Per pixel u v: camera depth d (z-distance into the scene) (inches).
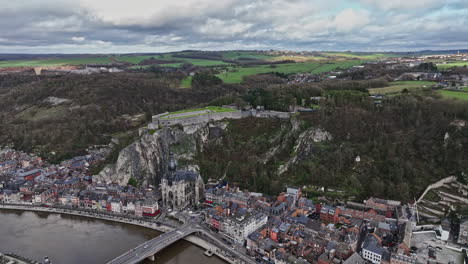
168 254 7234.3
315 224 7426.2
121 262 6510.8
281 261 6382.9
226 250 7121.1
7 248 7416.3
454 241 7057.1
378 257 6333.7
